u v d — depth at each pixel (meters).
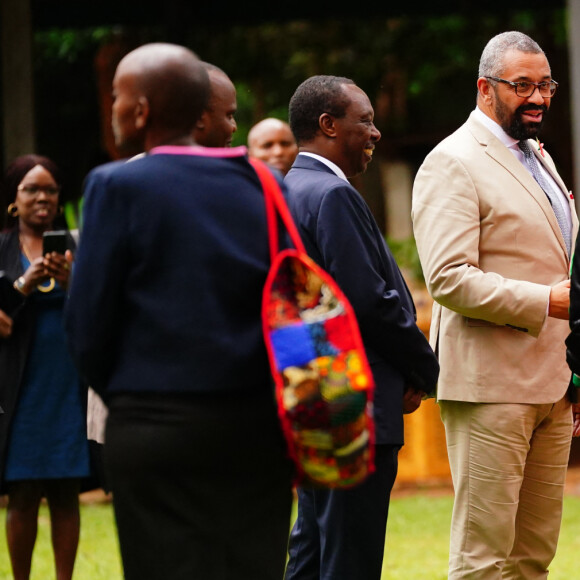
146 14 28.77
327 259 9.59
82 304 7.19
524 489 11.06
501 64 10.70
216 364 7.15
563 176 35.03
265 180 7.57
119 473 7.25
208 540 7.25
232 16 28.77
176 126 7.52
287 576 10.63
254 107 38.50
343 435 7.07
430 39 37.41
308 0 28.48
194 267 7.20
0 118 25.91
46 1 28.48
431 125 39.41
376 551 9.71
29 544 12.66
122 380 7.25
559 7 28.66
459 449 10.79
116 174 7.25
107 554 16.45
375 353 9.77
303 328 7.09
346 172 10.35
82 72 35.75
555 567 15.27
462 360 10.69
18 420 12.47
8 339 12.52
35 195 13.02
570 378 10.82
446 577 14.61
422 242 10.69
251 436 7.30
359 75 38.25
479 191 10.58
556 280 10.66
